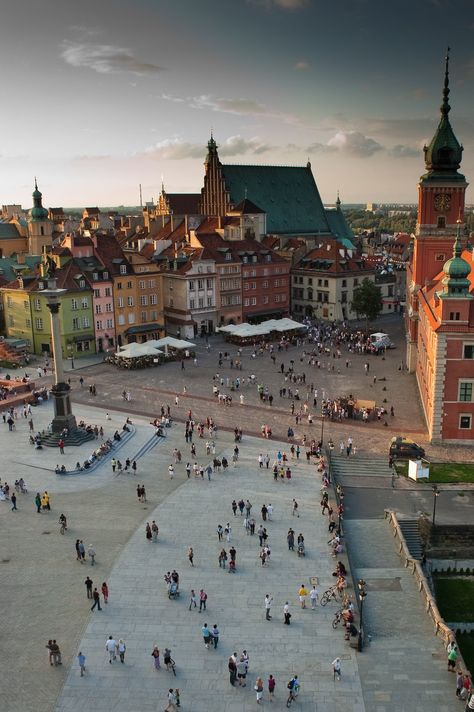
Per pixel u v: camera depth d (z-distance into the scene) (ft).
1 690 137.49
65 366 423.64
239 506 219.61
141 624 160.35
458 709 132.87
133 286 479.41
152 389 370.73
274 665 146.10
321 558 192.44
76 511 220.64
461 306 266.77
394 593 176.35
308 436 296.71
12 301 463.42
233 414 327.26
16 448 278.46
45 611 164.96
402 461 268.00
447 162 380.58
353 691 138.00
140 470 257.14
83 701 134.62
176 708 131.34
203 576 181.98
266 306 557.33
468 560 208.54
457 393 276.21
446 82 369.71
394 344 484.33
